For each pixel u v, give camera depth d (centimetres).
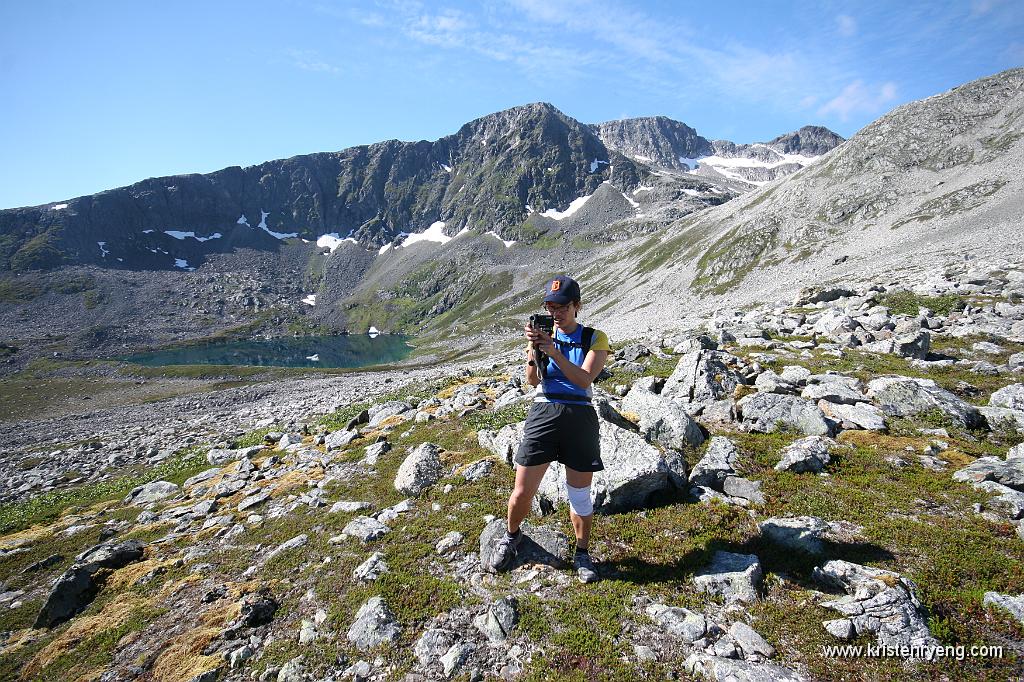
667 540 729
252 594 789
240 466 1825
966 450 947
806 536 676
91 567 1003
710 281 13312
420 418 1748
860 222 12131
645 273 17750
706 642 524
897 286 3269
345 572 778
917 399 1155
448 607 640
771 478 877
